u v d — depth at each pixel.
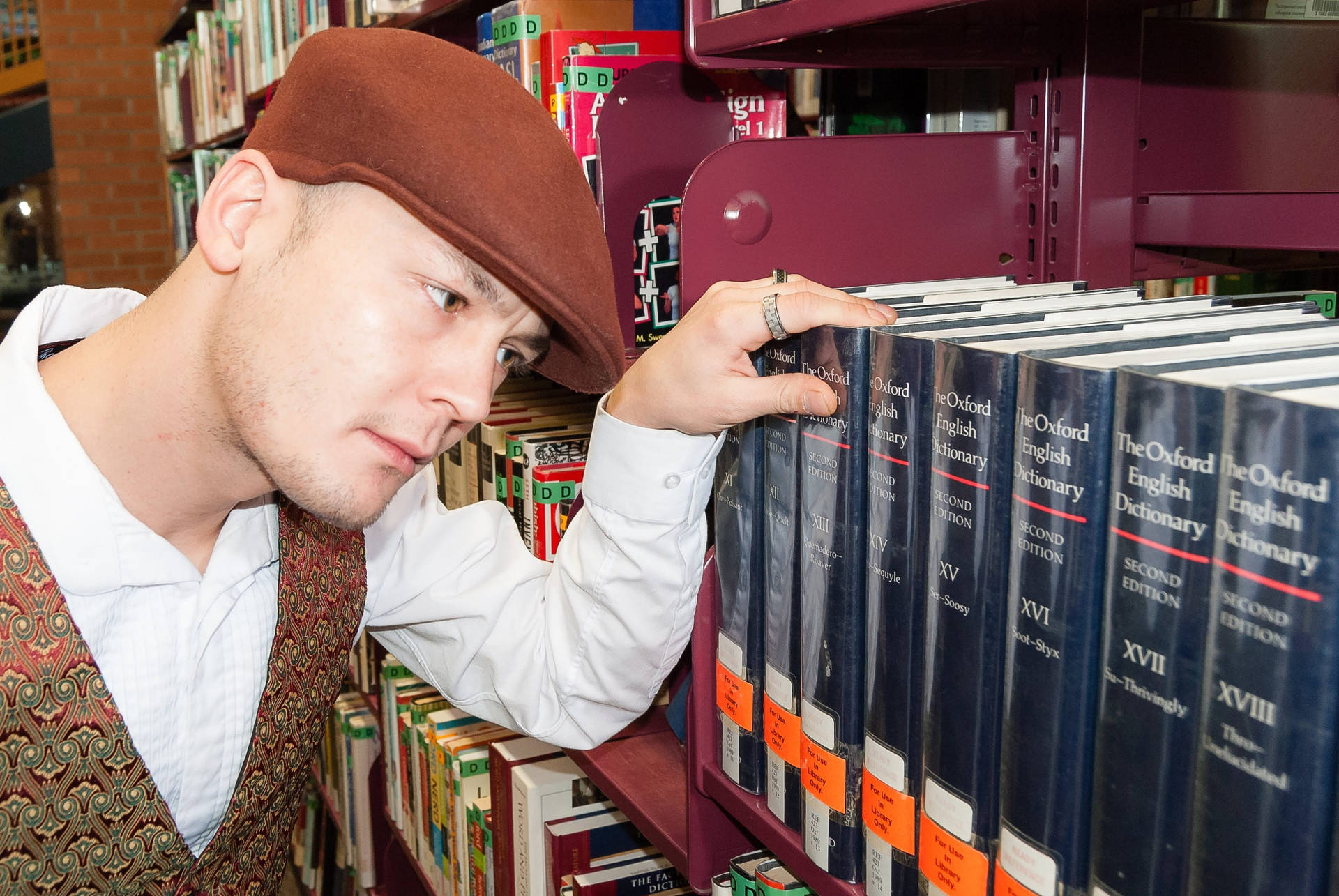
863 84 1.31
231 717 0.92
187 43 4.00
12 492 0.77
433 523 1.12
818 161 0.97
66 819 0.77
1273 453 0.43
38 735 0.74
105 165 5.51
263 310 0.74
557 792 1.33
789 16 0.83
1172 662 0.50
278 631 0.92
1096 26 0.96
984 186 1.03
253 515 0.93
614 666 0.99
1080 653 0.55
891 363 0.68
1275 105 1.07
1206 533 0.47
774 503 0.81
